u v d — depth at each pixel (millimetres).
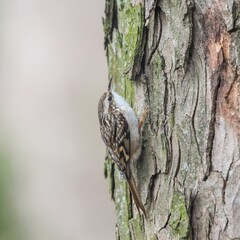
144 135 8586
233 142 7953
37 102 18531
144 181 8609
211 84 8039
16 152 18125
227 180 7973
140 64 8656
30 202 17344
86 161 18047
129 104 8867
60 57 18516
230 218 7953
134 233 8906
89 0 18531
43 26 18766
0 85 18969
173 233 8250
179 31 8242
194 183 8148
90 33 18484
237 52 7930
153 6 8469
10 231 16469
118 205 9234
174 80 8328
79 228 17797
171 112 8352
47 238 17250
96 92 18250
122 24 9062
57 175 17969
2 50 19125
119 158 8789
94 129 18125
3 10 19172
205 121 8086
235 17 7918
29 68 18828
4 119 18641
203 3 8078
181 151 8250
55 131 18312
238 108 7938
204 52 8094
